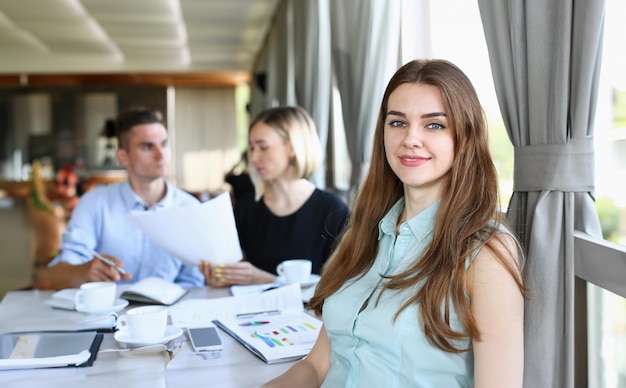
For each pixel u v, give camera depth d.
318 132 3.68
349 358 1.16
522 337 1.01
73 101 10.33
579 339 1.37
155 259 2.34
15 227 5.44
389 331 1.08
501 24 1.38
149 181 2.39
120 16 6.52
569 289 1.25
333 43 3.14
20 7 6.16
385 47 2.58
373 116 2.66
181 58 9.32
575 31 1.20
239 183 3.64
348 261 1.30
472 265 1.04
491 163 1.12
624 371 1.39
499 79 1.43
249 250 2.41
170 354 1.31
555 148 1.26
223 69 9.36
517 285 1.02
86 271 1.97
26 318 1.60
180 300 1.80
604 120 1.53
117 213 2.35
